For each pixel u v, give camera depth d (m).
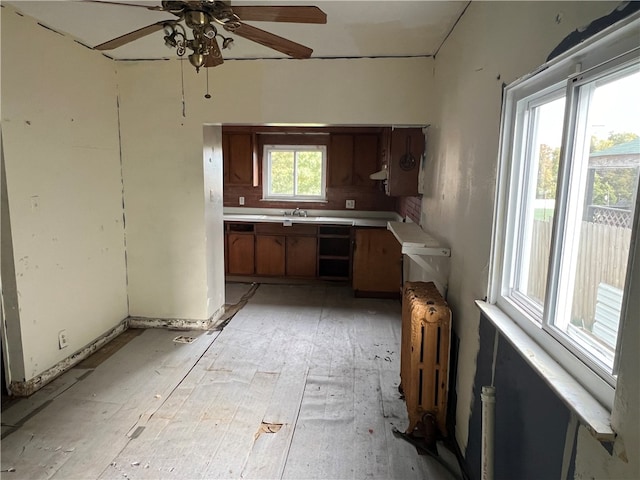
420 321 2.17
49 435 2.21
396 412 2.49
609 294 1.03
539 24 1.31
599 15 0.98
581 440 1.01
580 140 1.18
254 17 1.66
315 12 1.60
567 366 1.16
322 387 2.76
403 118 3.19
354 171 5.48
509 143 1.62
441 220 2.69
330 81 3.21
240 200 5.75
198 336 3.58
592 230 1.12
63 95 2.79
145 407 2.49
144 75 3.39
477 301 1.80
